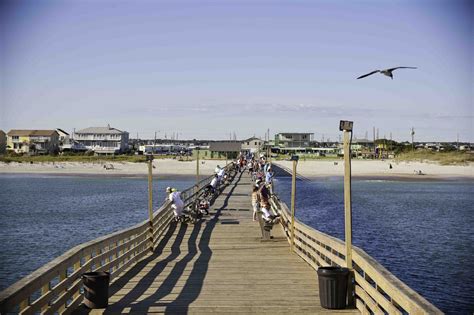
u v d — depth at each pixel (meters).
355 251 9.15
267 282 11.23
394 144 164.00
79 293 8.95
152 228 15.02
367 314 8.43
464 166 104.25
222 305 9.40
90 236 29.56
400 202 49.88
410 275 19.70
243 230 19.03
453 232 30.67
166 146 179.75
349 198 9.38
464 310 15.44
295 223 15.11
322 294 9.16
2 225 34.03
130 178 83.31
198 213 21.66
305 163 107.25
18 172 95.38
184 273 12.12
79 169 99.75
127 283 11.05
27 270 20.88
